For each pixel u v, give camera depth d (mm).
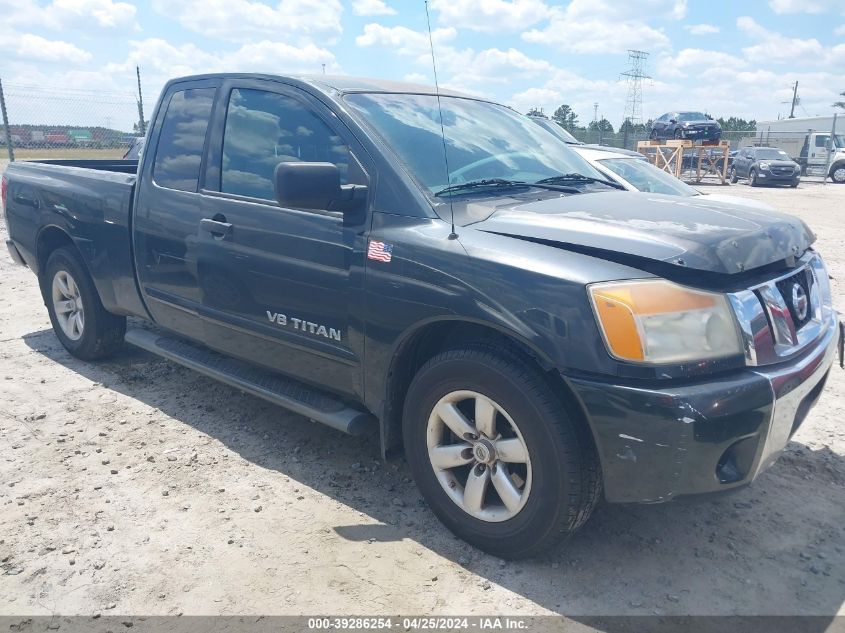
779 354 2648
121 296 4508
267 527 3080
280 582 2715
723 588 2719
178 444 3854
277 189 2924
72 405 4344
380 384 3119
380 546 2949
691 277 2541
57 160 5773
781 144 36750
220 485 3430
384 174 3107
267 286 3469
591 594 2672
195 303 3930
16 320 6230
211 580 2723
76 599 2607
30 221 5094
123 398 4477
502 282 2635
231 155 3775
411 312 2885
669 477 2420
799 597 2678
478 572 2789
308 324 3332
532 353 2637
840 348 3312
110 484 3416
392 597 2639
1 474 3484
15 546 2908
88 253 4621
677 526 3137
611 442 2467
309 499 3318
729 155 30406
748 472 2557
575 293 2494
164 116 4242
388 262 2959
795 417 2744
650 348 2412
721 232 2703
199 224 3795
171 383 4738
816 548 2984
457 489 2963
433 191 3080
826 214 16625
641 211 2979
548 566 2826
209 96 4000
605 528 3111
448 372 2824
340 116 3320
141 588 2672
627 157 8672
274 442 3902
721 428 2395
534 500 2648
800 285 2947
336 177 2979
